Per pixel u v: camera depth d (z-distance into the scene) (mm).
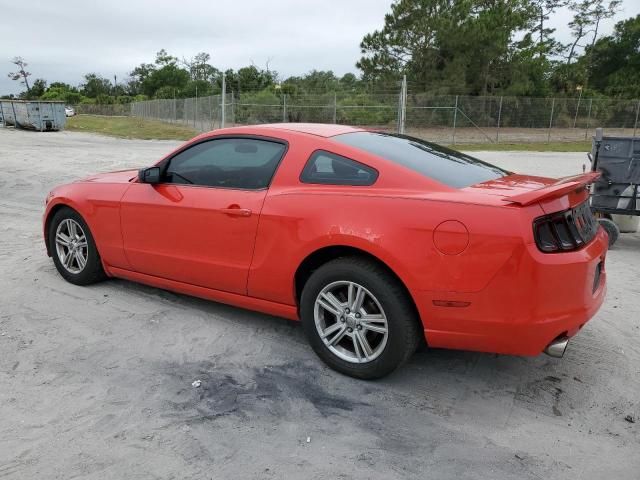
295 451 2760
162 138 30172
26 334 4031
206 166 4109
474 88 43625
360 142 3721
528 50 44156
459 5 41750
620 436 2953
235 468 2619
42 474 2543
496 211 2959
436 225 3043
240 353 3814
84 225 4844
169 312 4480
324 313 3580
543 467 2682
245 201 3766
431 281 3049
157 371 3543
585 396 3344
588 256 3113
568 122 32812
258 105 27906
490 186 3367
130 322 4277
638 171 6691
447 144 28453
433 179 3330
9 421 2953
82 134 32125
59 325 4199
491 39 40750
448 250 3008
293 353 3828
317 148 3648
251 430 2926
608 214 7309
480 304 2986
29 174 13008
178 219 4113
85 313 4434
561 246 3023
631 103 33375
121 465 2617
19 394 3225
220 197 3908
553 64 54219
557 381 3520
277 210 3594
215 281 4027
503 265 2906
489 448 2822
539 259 2895
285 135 3828
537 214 2967
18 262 5758
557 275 2938
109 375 3475
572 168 17422
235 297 3994
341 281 3373
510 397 3320
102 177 5020
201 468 2611
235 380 3451
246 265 3793
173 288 4398
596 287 3443
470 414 3133
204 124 34500
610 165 6801
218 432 2900
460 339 3100
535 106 31766
